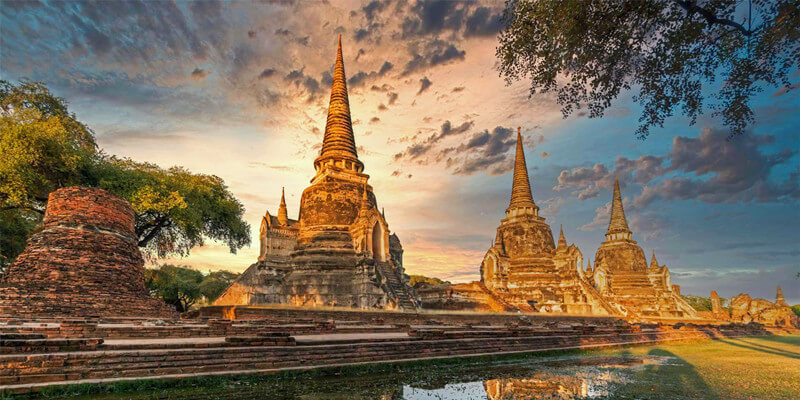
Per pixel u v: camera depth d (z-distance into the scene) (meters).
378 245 38.94
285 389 10.41
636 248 62.47
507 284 49.66
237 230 41.81
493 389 11.14
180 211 32.25
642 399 10.05
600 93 10.64
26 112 26.95
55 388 8.87
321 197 40.28
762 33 8.27
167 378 10.03
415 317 25.88
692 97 9.95
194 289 54.12
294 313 23.27
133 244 21.91
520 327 22.52
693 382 12.27
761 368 15.35
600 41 9.90
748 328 41.53
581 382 12.20
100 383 9.34
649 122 10.52
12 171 24.77
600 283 54.31
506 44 10.83
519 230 53.06
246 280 37.06
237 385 10.55
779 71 8.63
